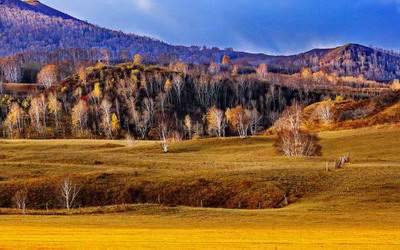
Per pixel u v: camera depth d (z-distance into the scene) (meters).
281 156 121.19
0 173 98.75
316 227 50.50
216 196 81.94
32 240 41.38
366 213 61.12
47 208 81.31
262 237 43.69
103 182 89.31
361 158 108.81
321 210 64.88
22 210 69.31
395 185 75.38
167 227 51.81
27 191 86.19
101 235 45.00
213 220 57.69
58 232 47.03
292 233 46.03
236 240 41.97
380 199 69.50
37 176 96.94
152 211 66.19
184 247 38.53
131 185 87.06
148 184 87.44
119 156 125.31
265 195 78.62
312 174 85.62
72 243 39.97
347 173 84.38
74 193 83.31
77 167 104.00
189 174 91.06
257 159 116.19
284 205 75.06
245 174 88.19
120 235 44.97
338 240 41.56
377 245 39.09
